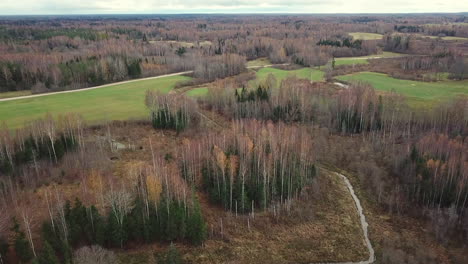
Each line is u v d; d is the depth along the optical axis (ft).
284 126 301.02
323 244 187.11
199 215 178.29
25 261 152.46
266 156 227.61
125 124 330.34
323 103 370.53
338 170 269.44
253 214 205.16
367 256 179.52
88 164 241.14
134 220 173.27
